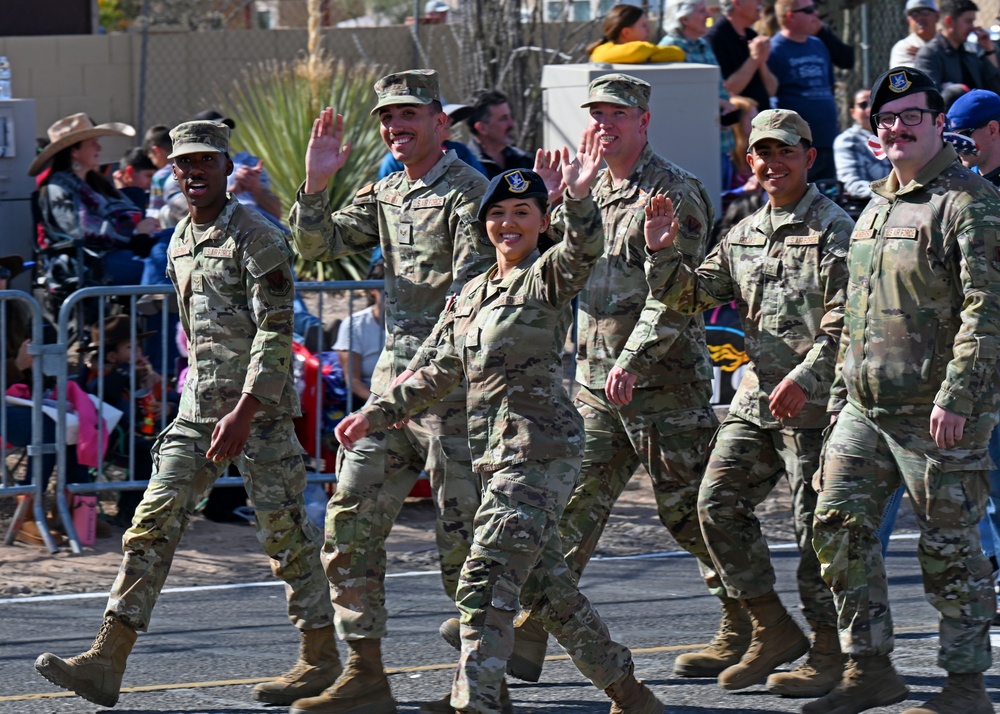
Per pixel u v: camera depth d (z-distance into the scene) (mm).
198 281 18047
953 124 22016
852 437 16828
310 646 18109
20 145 33281
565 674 19266
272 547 18094
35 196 32812
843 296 17562
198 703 18016
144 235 32031
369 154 47281
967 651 16328
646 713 16391
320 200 18656
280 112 47000
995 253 15711
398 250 18438
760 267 18250
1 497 27250
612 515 28719
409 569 25375
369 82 48062
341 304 30281
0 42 51562
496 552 15461
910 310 16203
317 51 48125
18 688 18672
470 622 15422
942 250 15969
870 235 16609
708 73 33562
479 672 15250
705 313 29359
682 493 19281
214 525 27766
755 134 18062
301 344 28859
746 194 32656
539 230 16031
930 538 16422
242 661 19922
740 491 18359
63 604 23219
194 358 18109
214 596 23625
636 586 24156
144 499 17922
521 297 15664
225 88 55250
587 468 19484
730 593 18422
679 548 26859
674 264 18000
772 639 18484
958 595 16344
